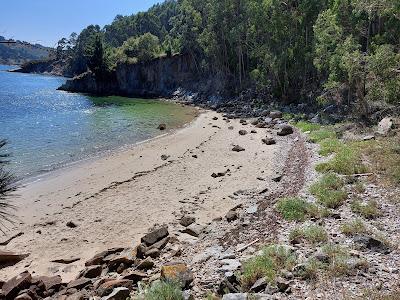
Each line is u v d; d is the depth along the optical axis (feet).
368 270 28.60
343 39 118.62
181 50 297.33
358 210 41.70
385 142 71.10
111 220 52.80
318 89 153.38
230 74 239.09
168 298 26.81
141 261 37.86
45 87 360.28
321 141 85.35
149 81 321.32
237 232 43.11
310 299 25.54
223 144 102.12
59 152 96.12
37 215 55.77
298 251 33.17
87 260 41.88
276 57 170.19
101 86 338.34
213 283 29.81
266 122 134.82
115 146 103.71
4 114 165.27
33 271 40.11
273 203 50.70
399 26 107.34
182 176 73.00
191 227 47.21
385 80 75.15
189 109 200.23
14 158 88.99
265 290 27.22
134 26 526.16
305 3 160.86
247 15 205.98
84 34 523.29
